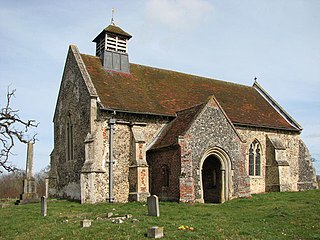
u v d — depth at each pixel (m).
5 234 12.77
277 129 28.52
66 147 25.08
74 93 24.20
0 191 50.16
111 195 20.59
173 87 27.30
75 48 25.36
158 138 22.53
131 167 21.34
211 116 20.61
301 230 11.98
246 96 31.67
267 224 12.91
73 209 17.44
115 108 21.45
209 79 31.52
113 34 26.39
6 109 32.34
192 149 19.42
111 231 11.29
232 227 12.05
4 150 32.34
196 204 18.14
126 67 26.47
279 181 26.41
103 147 21.11
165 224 12.12
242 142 21.59
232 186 20.64
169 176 19.80
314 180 30.00
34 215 16.08
